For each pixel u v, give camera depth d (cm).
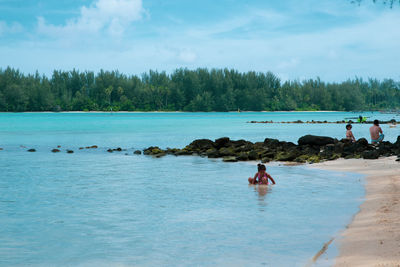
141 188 1451
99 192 1370
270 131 5712
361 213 1016
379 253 696
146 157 2602
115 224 961
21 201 1223
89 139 4388
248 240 825
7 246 806
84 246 805
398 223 876
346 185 1468
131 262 716
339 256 711
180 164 2209
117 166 2122
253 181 1530
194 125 7906
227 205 1154
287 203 1170
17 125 7925
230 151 2603
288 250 759
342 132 5294
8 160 2427
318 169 1927
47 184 1545
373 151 2242
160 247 793
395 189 1297
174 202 1200
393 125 6831
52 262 721
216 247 787
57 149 3027
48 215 1049
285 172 1836
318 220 966
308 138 2905
